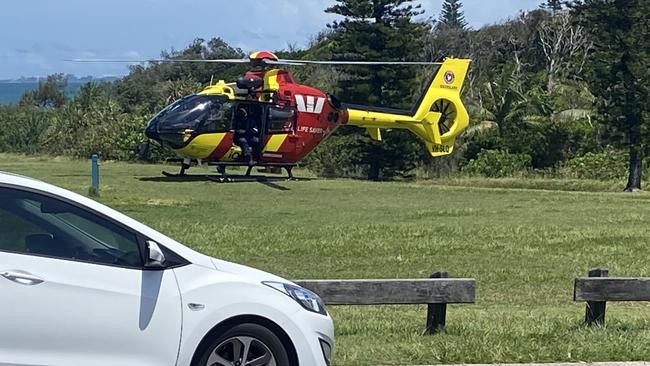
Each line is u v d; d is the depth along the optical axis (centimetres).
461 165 4744
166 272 494
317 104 3152
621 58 3894
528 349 679
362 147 4503
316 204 2548
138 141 4572
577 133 4775
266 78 3050
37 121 5281
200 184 3014
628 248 1630
